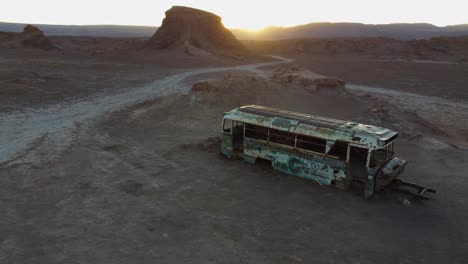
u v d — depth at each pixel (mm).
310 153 16531
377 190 15383
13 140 21875
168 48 108188
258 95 37375
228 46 118188
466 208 15008
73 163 18547
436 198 15945
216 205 14570
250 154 18828
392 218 14008
